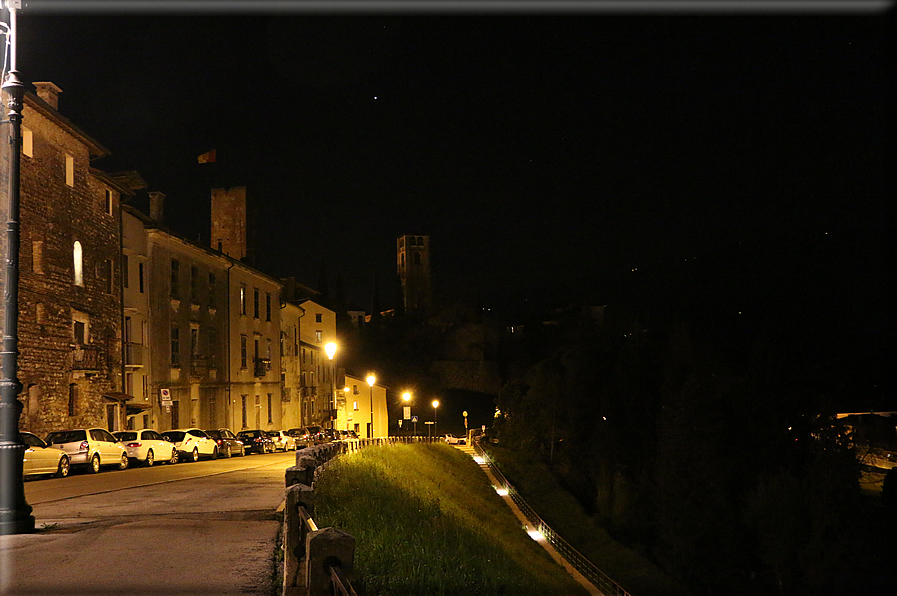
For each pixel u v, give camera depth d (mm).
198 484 21891
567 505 63688
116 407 37031
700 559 49875
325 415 77562
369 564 10586
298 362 70812
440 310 156875
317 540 5488
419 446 55375
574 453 77062
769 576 47594
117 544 11078
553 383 79750
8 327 12672
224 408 52031
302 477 12930
